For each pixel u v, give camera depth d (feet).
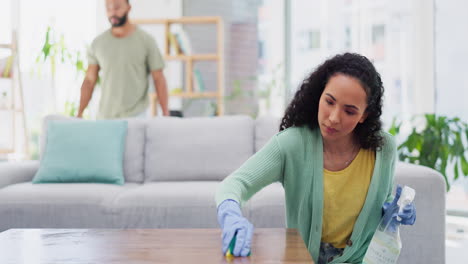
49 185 7.41
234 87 14.56
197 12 15.02
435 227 6.08
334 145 3.80
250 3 14.61
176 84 14.70
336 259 3.80
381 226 3.50
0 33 14.01
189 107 14.67
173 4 14.99
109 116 9.83
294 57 14.19
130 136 8.57
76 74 12.54
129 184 8.12
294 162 3.76
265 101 14.29
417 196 6.10
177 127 8.55
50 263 2.87
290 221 4.04
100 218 6.70
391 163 3.82
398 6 12.33
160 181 8.31
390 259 3.36
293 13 14.12
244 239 2.97
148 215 6.62
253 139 8.55
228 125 8.49
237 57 14.82
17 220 6.75
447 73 11.85
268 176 3.68
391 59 12.49
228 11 14.82
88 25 14.83
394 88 12.45
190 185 7.37
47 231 3.77
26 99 14.15
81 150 7.98
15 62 13.43
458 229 9.98
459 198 11.74
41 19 14.32
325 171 3.76
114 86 9.79
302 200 3.78
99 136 8.16
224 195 3.36
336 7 13.33
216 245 3.24
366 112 3.61
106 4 9.65
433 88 11.95
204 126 8.52
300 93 3.84
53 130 8.30
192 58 13.14
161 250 3.13
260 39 14.57
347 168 3.75
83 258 2.96
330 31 13.47
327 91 3.39
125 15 9.69
